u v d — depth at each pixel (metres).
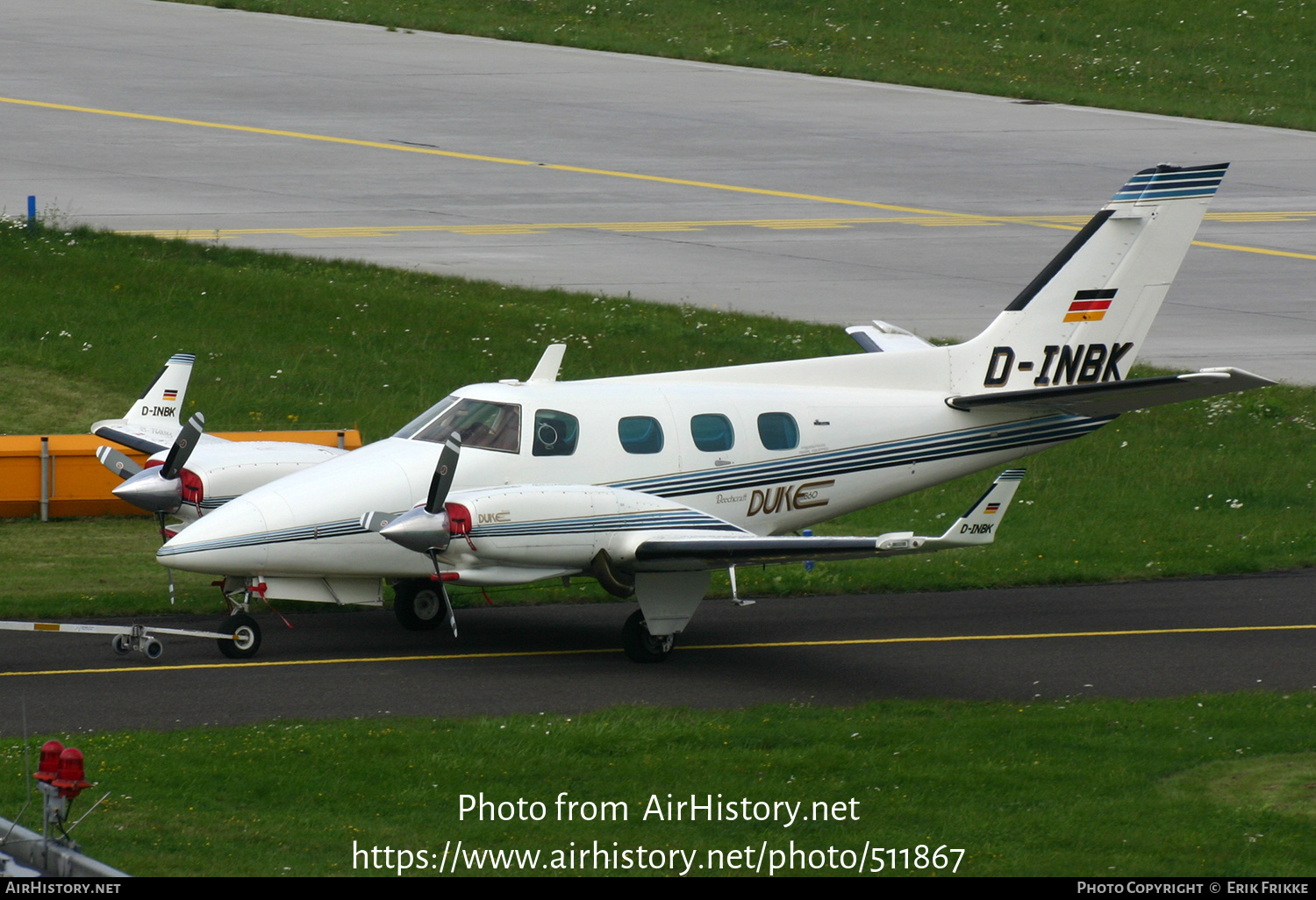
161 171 148.00
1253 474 85.38
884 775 39.97
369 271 117.44
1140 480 84.06
